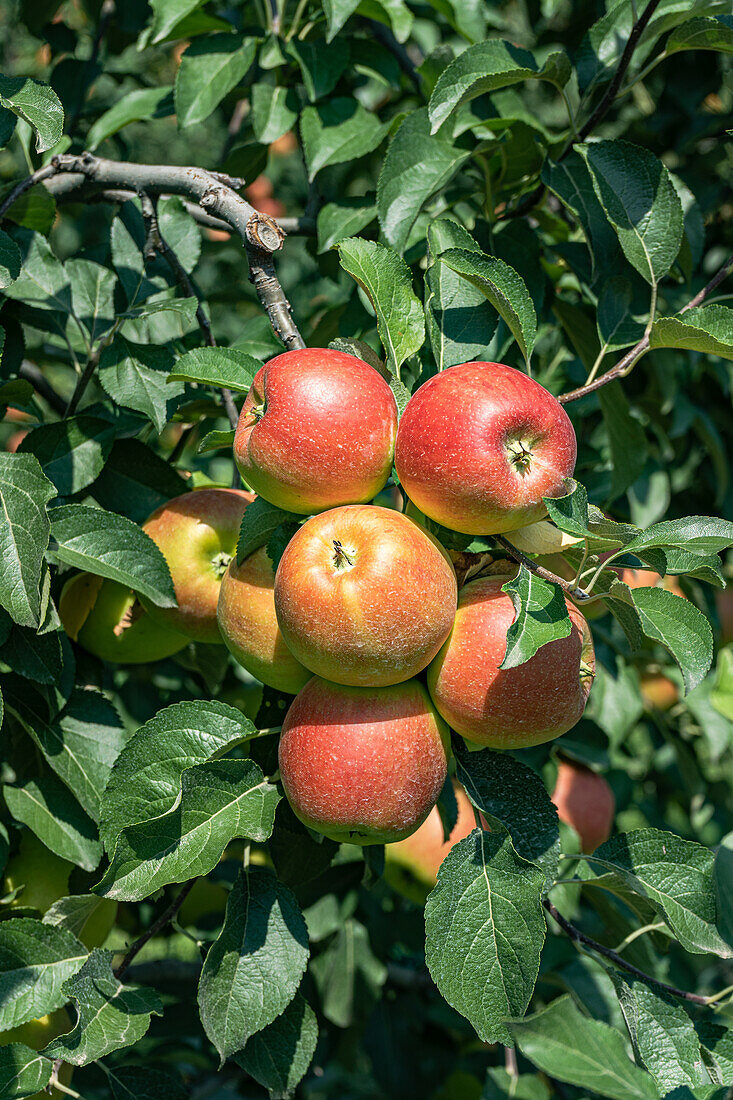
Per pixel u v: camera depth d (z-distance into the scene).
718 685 2.37
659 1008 1.43
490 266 1.48
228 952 1.38
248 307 4.11
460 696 1.21
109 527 1.55
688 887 1.48
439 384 1.22
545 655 1.20
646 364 2.69
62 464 1.75
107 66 3.54
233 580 1.35
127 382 1.72
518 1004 1.24
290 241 4.17
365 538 1.16
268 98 2.29
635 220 1.70
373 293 1.52
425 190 1.88
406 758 1.20
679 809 3.86
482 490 1.18
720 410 3.15
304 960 1.39
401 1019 2.78
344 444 1.22
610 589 1.23
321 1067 2.66
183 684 2.54
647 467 2.64
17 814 1.59
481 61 1.80
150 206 1.84
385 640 1.13
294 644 1.17
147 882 1.30
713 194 3.03
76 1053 1.27
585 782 2.31
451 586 1.19
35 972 1.44
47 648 1.53
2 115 1.66
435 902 1.28
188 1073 2.72
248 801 1.37
